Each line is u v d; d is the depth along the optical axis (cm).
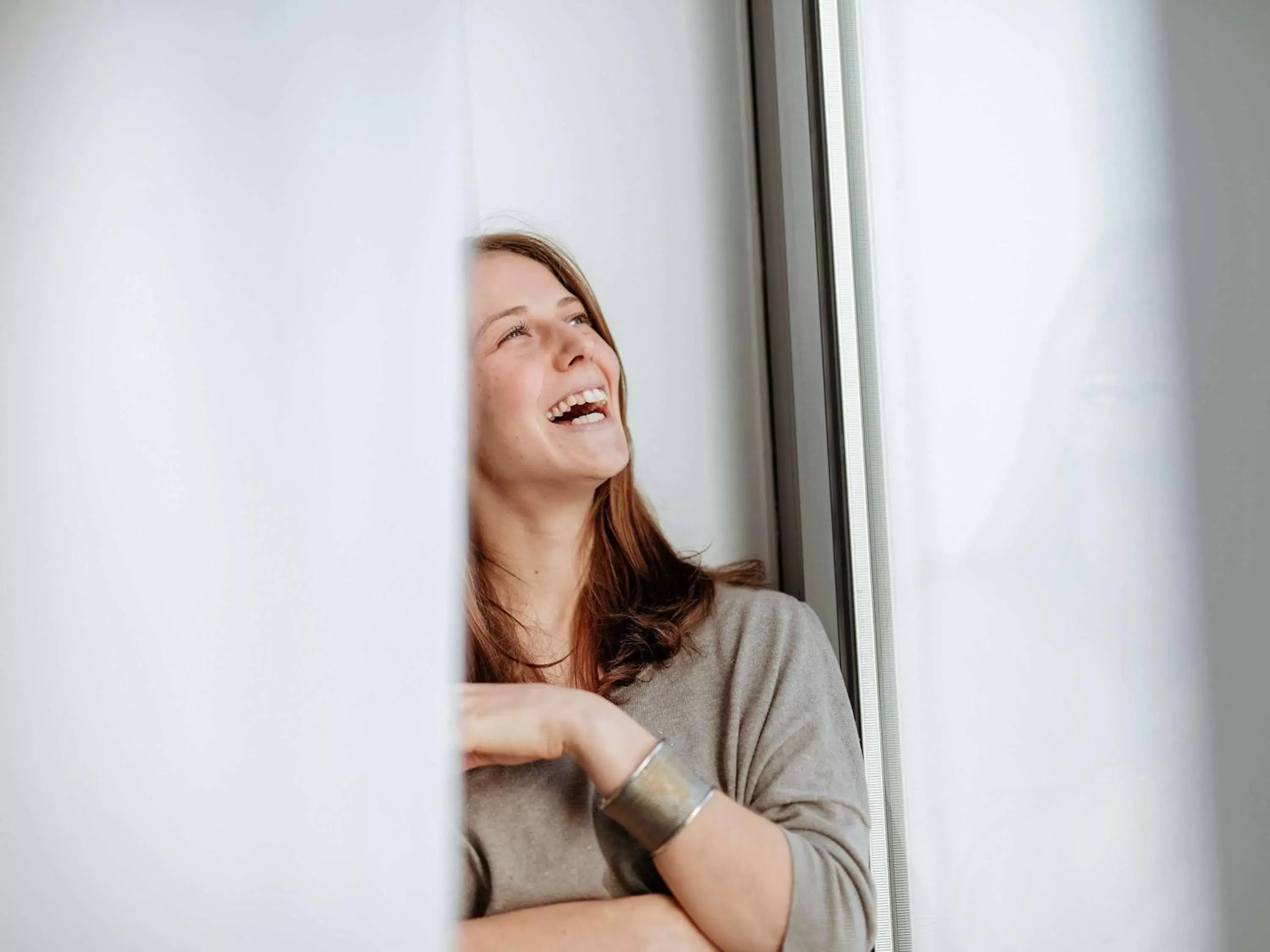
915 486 101
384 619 57
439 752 56
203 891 55
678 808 99
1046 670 79
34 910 55
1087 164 70
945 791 97
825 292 119
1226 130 58
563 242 127
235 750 56
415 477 57
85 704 56
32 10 58
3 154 58
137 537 57
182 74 59
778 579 130
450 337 58
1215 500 60
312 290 58
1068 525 75
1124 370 67
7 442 57
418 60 60
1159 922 67
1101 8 68
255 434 57
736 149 134
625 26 132
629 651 117
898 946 107
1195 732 62
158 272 58
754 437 132
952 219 90
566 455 118
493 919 101
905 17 98
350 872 56
